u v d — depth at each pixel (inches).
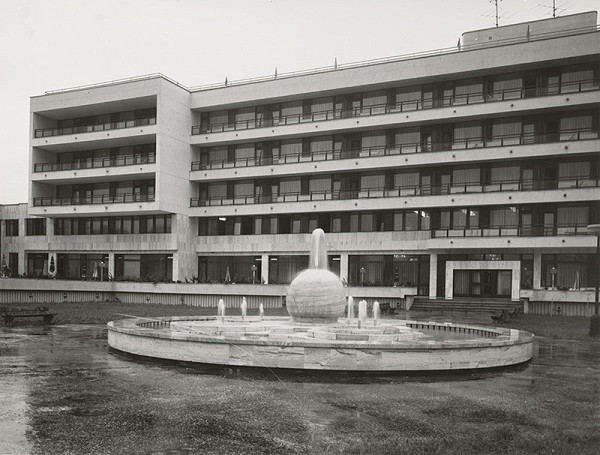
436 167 2071.9
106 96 2314.2
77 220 2527.1
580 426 412.2
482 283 1904.5
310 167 2182.6
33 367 623.8
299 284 835.4
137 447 353.1
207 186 2425.0
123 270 2423.7
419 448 348.5
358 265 2140.7
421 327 965.2
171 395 491.2
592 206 1841.8
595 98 1791.3
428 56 2009.1
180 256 2317.9
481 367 632.4
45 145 2432.3
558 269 1855.3
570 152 1830.7
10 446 351.3
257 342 601.6
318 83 2172.7
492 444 358.3
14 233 2682.1
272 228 2303.2
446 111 1982.0
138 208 2244.1
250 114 2357.3
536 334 1066.7
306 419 420.8
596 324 1037.8
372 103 2169.0
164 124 2226.9
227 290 1979.6
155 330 730.8
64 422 404.8
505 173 1979.6
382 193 2142.0
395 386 540.1
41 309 1170.0
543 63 1878.7
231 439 371.6
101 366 630.5
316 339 664.4
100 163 2386.8
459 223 2026.3
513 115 1951.3
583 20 2009.1
